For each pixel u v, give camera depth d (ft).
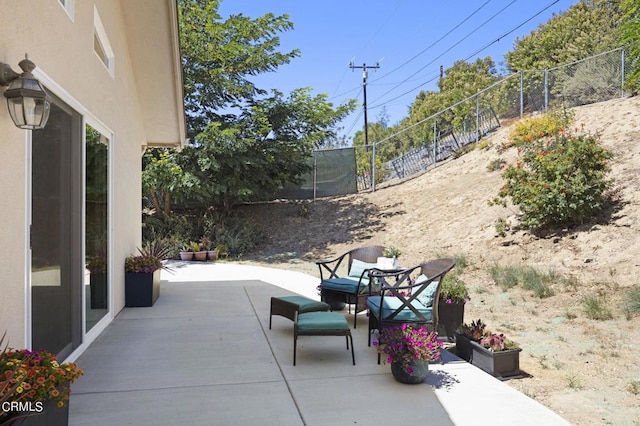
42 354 8.94
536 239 28.37
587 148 26.25
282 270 35.96
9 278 10.18
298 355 15.16
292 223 50.55
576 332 17.26
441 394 11.93
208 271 35.37
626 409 11.43
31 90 9.79
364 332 18.22
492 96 53.83
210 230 46.60
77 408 10.93
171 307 22.48
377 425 10.25
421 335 12.92
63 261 13.97
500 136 50.47
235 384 12.57
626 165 30.30
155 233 46.60
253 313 21.24
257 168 48.44
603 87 44.06
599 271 22.52
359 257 22.00
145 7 21.50
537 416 10.71
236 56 48.73
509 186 29.07
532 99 50.21
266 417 10.59
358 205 51.60
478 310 20.80
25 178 11.05
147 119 28.89
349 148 56.44
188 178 43.91
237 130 43.57
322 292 20.61
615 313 18.56
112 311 19.81
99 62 17.60
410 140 66.13
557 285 22.38
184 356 14.97
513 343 13.92
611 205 27.07
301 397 11.72
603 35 75.46
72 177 14.79
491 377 13.19
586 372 13.79
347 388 12.33
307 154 51.06
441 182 49.78
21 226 10.80
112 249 19.69
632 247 23.08
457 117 56.95
